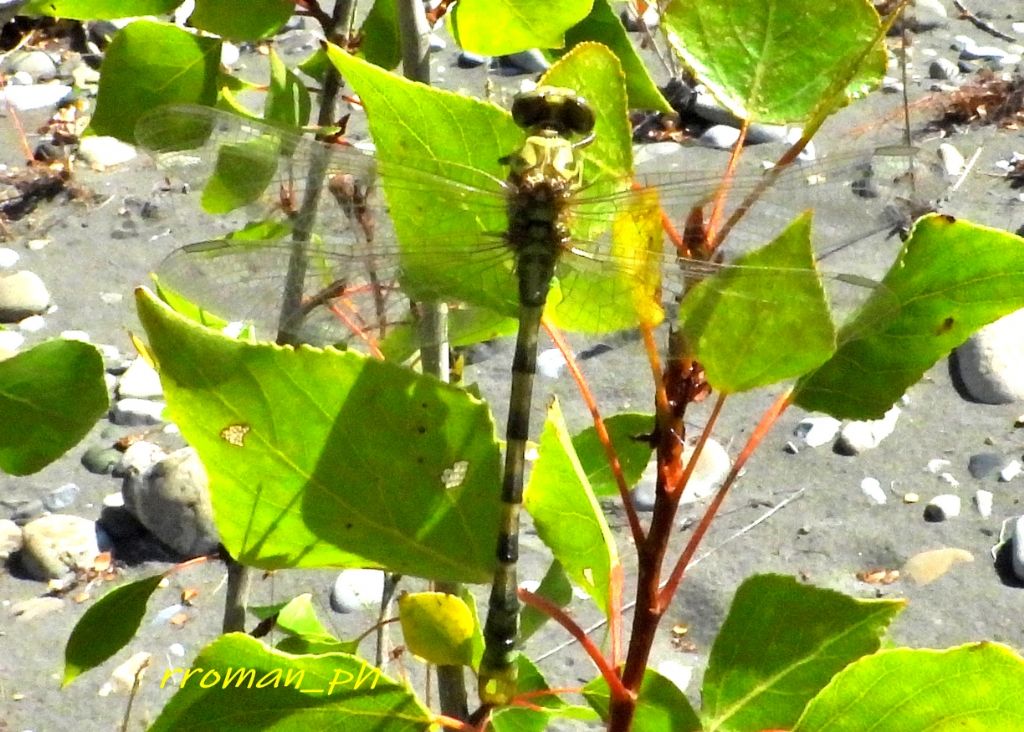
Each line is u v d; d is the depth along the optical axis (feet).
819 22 0.80
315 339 0.90
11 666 1.31
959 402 1.61
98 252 2.01
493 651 0.87
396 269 0.90
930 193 1.80
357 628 1.31
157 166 0.91
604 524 0.81
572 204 0.88
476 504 0.81
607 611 0.81
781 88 0.81
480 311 0.92
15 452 0.85
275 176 0.90
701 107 2.05
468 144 0.83
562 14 0.86
